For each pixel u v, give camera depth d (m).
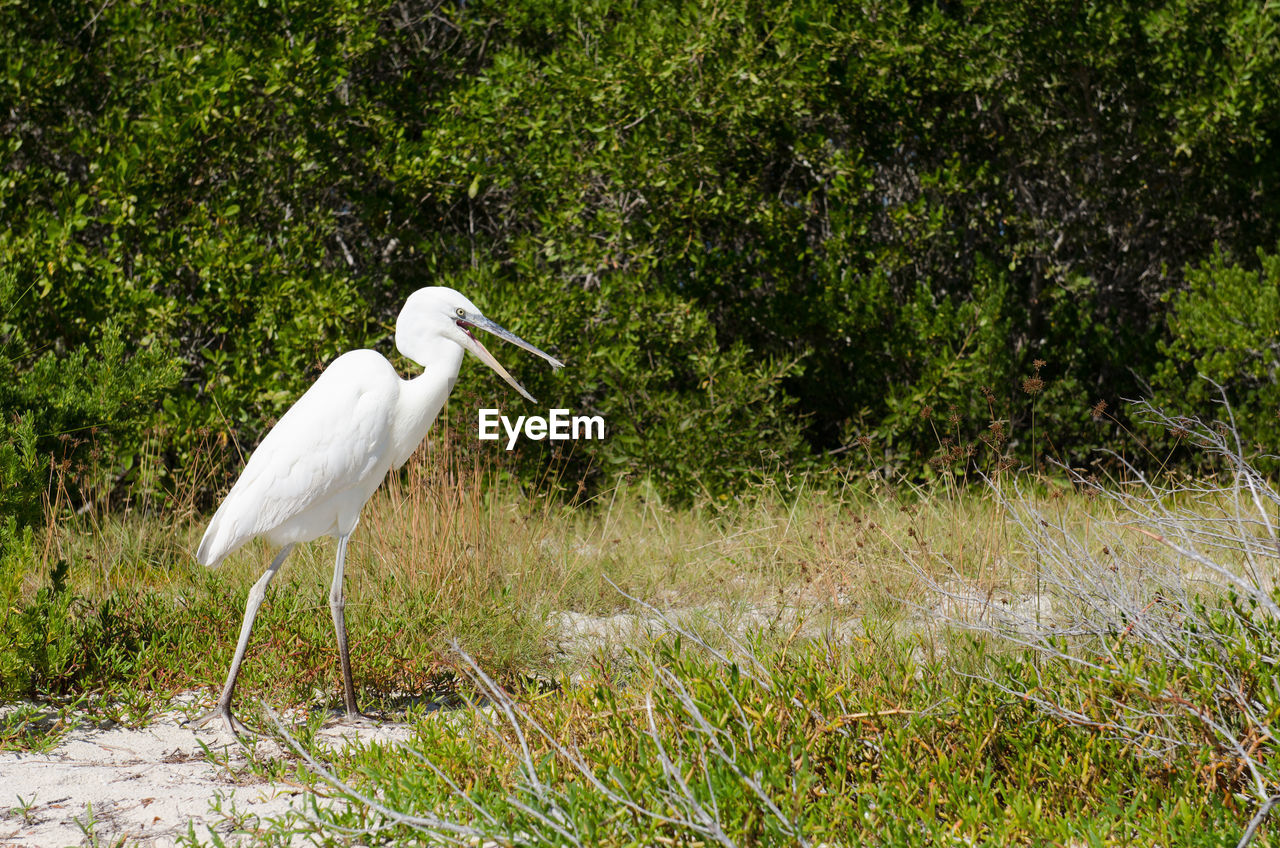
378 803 4.09
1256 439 11.38
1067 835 3.73
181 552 9.01
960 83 12.38
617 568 8.77
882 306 12.92
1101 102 13.45
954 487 10.25
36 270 10.57
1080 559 5.53
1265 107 11.98
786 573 8.57
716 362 12.20
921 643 5.95
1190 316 12.19
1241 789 3.97
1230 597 4.72
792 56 11.76
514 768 4.32
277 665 6.20
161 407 11.05
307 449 5.81
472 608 7.11
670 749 4.25
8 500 6.54
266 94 11.22
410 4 13.91
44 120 11.96
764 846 3.57
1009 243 14.33
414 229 13.03
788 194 14.12
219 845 3.91
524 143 12.48
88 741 5.39
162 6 11.80
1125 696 4.30
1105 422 13.04
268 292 11.25
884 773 4.14
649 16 11.93
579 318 12.11
